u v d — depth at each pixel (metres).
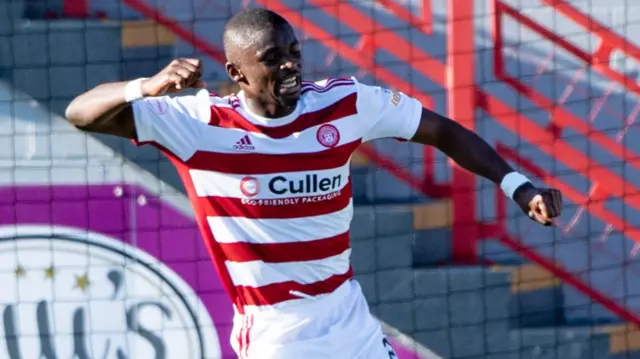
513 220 24.52
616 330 23.80
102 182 23.27
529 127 24.77
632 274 24.88
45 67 23.66
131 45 24.05
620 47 24.92
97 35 23.81
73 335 23.38
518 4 24.77
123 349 23.38
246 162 13.34
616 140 24.95
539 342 23.53
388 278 23.38
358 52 24.69
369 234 23.36
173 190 23.27
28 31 23.66
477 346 23.47
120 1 24.58
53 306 23.33
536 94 24.81
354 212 23.33
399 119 13.91
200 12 24.50
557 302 24.28
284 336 14.12
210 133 13.30
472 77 24.25
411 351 23.45
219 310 23.28
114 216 23.27
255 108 13.32
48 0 24.52
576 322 24.34
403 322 23.41
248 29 12.85
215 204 13.62
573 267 24.80
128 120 13.20
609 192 24.91
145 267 23.28
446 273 23.30
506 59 24.78
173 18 24.38
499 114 24.72
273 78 12.90
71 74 23.77
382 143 24.53
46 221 23.25
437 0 24.78
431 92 24.61
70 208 23.27
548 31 24.81
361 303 14.77
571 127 24.84
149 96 12.52
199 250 23.28
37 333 23.34
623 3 25.08
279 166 13.37
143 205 23.27
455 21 24.16
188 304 23.30
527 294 24.20
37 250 23.27
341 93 13.64
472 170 14.16
